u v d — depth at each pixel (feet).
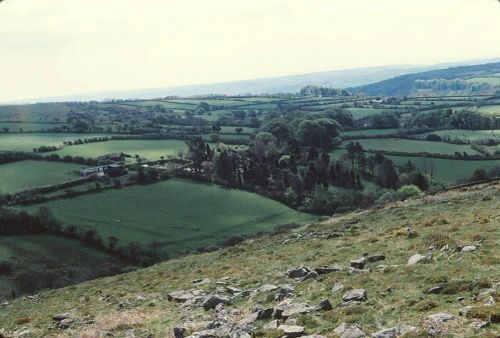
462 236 111.45
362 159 571.28
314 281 100.01
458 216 144.56
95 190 479.41
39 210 383.04
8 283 291.17
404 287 82.02
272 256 149.18
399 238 129.18
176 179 528.63
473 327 58.70
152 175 520.01
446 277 80.79
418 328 61.72
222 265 155.12
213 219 419.54
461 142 633.20
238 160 577.43
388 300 77.00
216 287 119.96
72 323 105.09
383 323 68.33
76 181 500.33
